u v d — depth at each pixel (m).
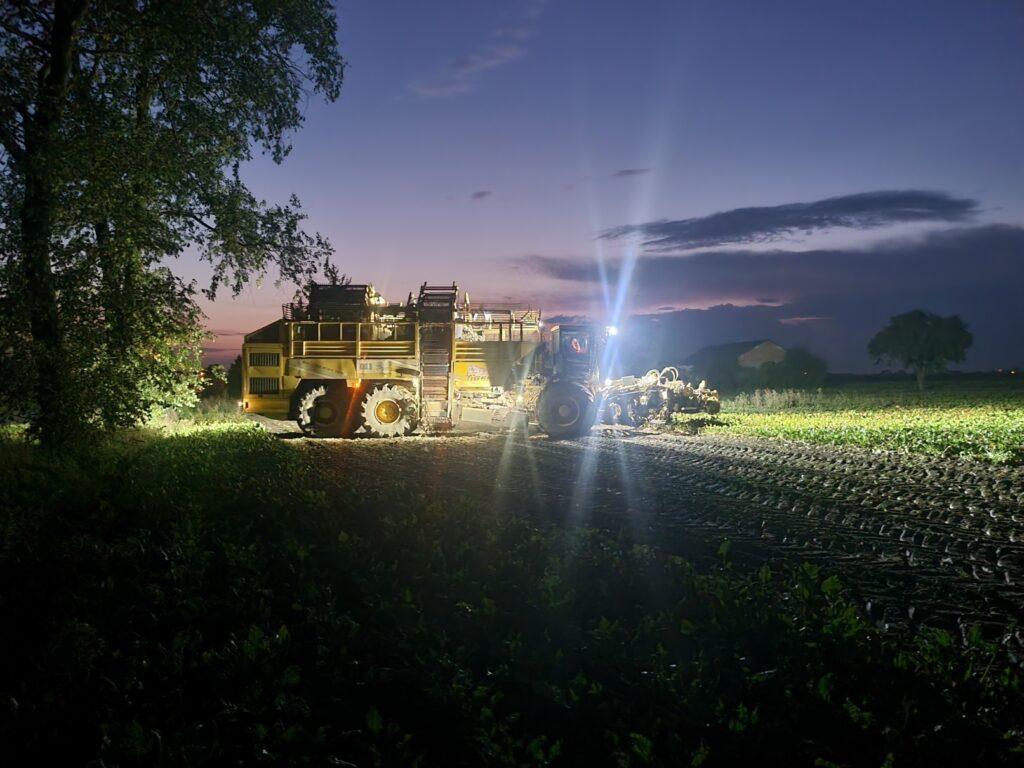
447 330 22.69
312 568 6.86
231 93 17.53
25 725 4.19
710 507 11.07
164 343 16.36
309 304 22.72
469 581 6.64
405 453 18.23
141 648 5.21
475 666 5.03
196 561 7.10
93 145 14.27
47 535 8.34
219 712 4.34
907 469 15.24
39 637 5.41
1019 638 5.63
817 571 6.50
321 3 17.91
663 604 6.19
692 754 3.81
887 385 74.44
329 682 4.78
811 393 51.94
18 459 13.30
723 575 6.92
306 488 11.52
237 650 5.06
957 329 57.88
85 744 4.09
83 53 16.91
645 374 27.17
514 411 22.83
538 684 4.55
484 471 14.92
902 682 4.54
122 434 17.00
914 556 8.24
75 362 14.66
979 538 9.13
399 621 5.69
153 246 15.62
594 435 22.89
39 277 14.56
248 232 17.53
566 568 6.97
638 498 11.83
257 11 17.14
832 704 4.27
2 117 14.41
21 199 14.84
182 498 10.31
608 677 4.79
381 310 22.88
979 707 4.30
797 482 13.51
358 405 22.67
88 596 6.25
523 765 3.75
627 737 4.02
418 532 8.27
